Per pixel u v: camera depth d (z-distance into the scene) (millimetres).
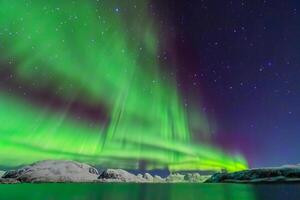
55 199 63094
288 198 56844
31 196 73688
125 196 74438
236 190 99188
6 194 83000
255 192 83125
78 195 78375
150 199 63531
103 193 89812
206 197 69438
